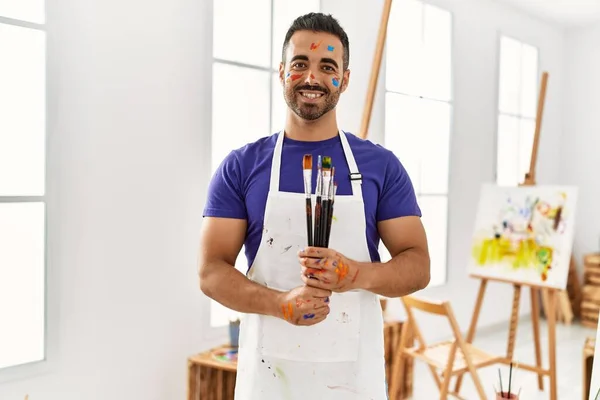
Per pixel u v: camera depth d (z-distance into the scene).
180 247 2.54
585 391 2.71
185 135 2.54
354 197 1.28
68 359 2.22
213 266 1.26
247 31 2.87
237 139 2.84
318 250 1.14
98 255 2.28
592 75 5.05
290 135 1.33
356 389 1.31
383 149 1.36
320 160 1.15
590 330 4.62
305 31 1.24
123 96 2.32
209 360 2.39
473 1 4.18
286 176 1.29
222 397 2.46
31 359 2.17
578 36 5.13
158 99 2.43
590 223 5.07
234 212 1.31
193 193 2.58
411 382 3.09
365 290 1.31
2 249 2.10
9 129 2.08
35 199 2.13
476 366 2.58
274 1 2.98
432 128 3.94
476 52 4.24
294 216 1.27
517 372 3.54
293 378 1.31
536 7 4.56
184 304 2.57
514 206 3.21
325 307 1.17
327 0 3.19
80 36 2.19
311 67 1.23
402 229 1.31
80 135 2.21
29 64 2.11
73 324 2.23
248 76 2.88
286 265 1.28
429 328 3.96
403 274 1.22
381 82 3.51
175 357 2.55
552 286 2.89
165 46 2.44
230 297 1.22
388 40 3.56
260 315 1.33
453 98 4.06
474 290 4.36
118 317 2.35
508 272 3.08
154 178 2.43
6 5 2.05
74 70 2.18
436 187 4.02
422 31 3.81
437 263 4.06
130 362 2.40
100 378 2.31
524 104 4.82
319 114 1.25
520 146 4.81
